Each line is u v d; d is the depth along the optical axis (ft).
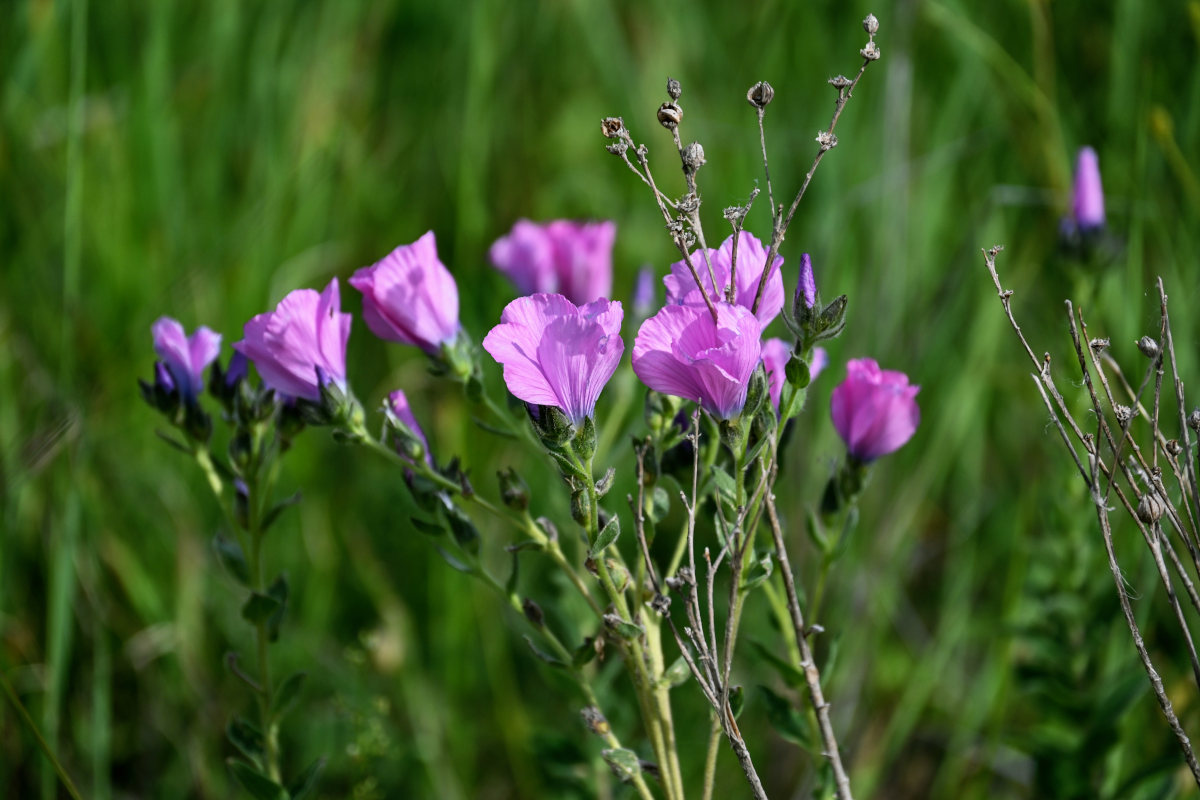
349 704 3.92
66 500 3.86
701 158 3.22
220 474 3.55
